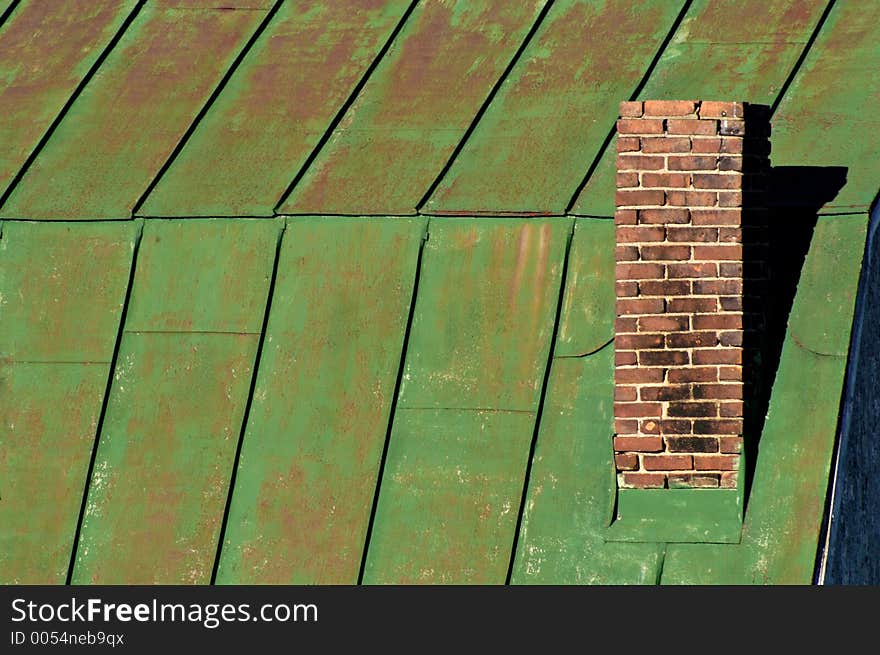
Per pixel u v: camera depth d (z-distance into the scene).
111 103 33.12
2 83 34.06
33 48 34.81
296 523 27.55
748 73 30.61
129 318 29.72
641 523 26.36
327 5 34.50
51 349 29.67
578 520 26.61
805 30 31.23
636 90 30.88
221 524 27.78
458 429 27.67
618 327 26.64
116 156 31.80
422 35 33.31
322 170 30.64
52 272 30.28
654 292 26.58
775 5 31.98
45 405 29.23
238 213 29.97
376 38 33.34
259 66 33.38
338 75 32.62
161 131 32.19
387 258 29.11
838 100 29.53
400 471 27.59
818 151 28.59
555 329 28.03
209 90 32.94
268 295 29.31
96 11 35.44
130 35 34.75
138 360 29.34
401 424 27.92
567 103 30.95
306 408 28.34
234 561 27.53
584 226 28.59
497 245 28.81
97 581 27.70
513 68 32.09
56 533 28.23
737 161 26.67
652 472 26.41
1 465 28.86
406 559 26.92
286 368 28.70
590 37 32.34
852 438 28.23
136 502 28.23
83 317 29.86
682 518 26.27
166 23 34.84
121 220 30.42
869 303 29.16
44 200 31.09
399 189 29.78
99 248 30.34
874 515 31.72
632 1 32.88
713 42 31.58
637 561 26.11
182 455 28.42
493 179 29.64
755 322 26.67
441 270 28.86
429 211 29.23
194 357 29.12
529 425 27.45
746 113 26.83
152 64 33.91
